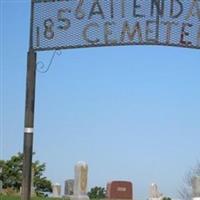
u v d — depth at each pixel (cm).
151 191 2839
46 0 1490
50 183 4716
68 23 1483
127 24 1471
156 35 1468
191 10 1472
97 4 1477
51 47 1487
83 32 1483
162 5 1466
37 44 1489
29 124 1453
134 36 1470
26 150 1445
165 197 2927
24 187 1439
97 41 1477
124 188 2398
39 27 1494
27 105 1460
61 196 3139
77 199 2250
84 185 2266
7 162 4638
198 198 2058
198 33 1477
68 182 2597
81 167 2261
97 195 3656
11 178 4609
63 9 1487
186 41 1473
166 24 1470
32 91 1465
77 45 1485
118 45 1477
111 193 2389
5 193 3550
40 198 2930
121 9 1470
